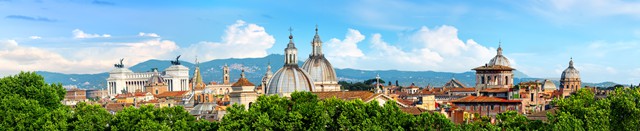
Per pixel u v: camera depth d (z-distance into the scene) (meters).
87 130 145.62
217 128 146.25
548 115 141.12
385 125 135.12
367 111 138.88
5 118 150.50
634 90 156.62
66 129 145.12
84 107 154.62
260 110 142.62
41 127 148.50
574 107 146.12
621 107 146.88
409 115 138.38
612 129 146.88
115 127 143.50
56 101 168.25
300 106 140.62
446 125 134.50
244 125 137.25
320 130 136.50
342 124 134.75
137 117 144.88
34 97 164.50
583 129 136.00
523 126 141.50
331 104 142.25
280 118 139.25
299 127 137.88
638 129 145.75
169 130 139.38
